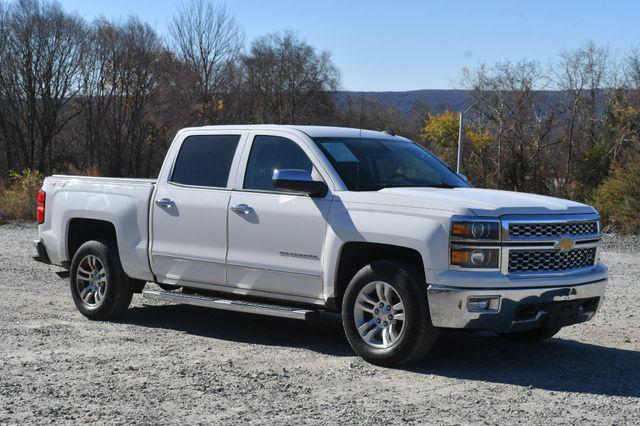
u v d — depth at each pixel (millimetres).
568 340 8203
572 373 6766
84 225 9383
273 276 7512
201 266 8047
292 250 7379
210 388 6086
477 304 6418
